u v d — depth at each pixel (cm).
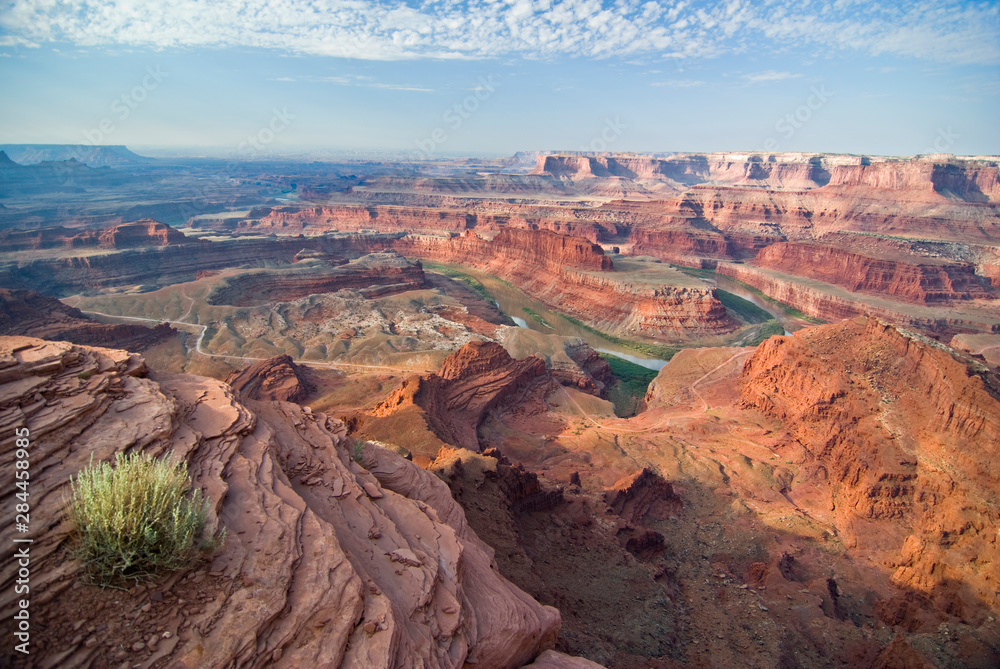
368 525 1383
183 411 1370
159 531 906
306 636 893
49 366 1187
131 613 823
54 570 821
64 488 938
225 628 838
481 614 1348
